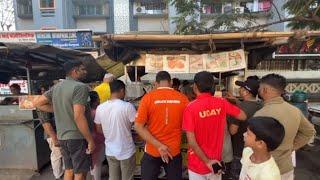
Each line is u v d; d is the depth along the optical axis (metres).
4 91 10.77
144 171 3.44
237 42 4.90
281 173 2.55
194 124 2.97
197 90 3.09
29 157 5.52
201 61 4.71
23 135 5.49
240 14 9.71
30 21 18.89
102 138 4.18
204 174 3.06
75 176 3.73
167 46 5.13
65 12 17.92
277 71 13.65
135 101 5.66
